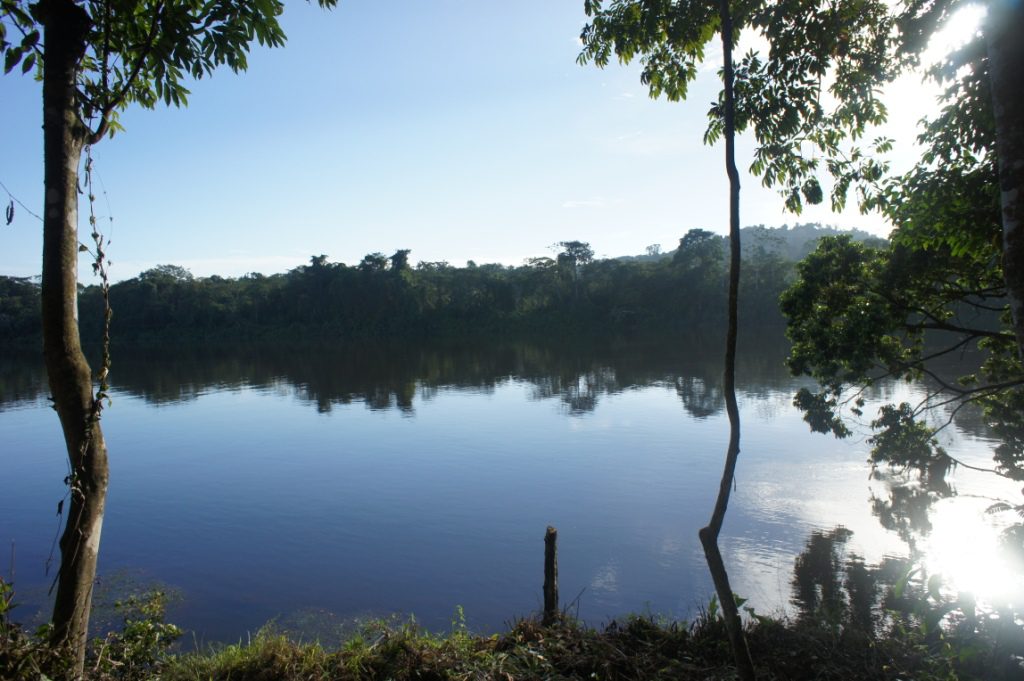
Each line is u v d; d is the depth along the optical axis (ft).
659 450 65.00
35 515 50.42
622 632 17.63
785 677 14.88
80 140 11.91
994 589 25.84
